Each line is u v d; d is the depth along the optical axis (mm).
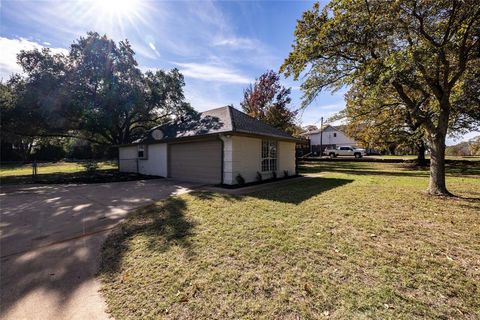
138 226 4312
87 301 2283
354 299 2172
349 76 6949
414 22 5996
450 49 5676
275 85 21125
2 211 5547
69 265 2982
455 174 12242
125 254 3221
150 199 6672
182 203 5957
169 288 2418
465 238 3531
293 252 3109
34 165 11727
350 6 5859
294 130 22406
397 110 12852
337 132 39688
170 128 13062
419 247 3232
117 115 17328
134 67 17641
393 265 2756
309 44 6688
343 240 3479
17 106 13688
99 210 5547
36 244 3635
